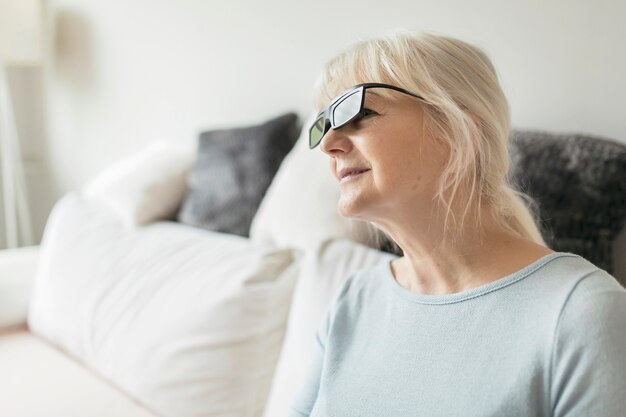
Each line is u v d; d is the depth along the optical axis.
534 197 1.20
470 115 0.82
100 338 1.79
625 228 1.24
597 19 1.32
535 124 1.45
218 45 2.37
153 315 1.67
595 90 1.34
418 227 0.84
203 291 1.59
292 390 1.24
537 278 0.75
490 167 0.82
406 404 0.78
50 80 3.43
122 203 2.16
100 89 3.06
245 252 1.65
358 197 0.84
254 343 1.44
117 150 3.02
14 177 3.48
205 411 1.43
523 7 1.45
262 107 2.23
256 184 1.94
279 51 2.13
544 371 0.69
